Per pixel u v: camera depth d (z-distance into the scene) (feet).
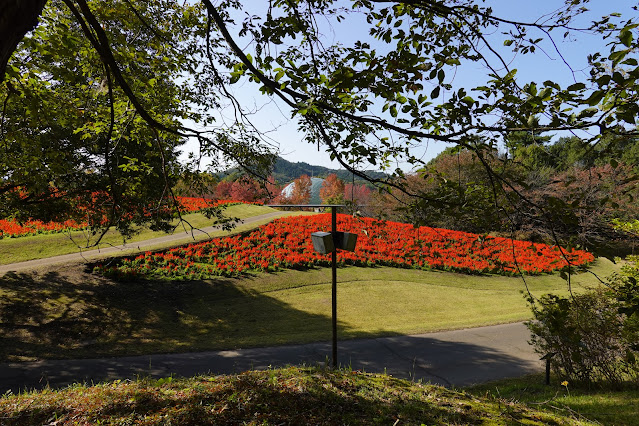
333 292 24.09
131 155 27.45
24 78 13.15
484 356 31.96
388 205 71.51
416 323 42.68
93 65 13.10
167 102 17.89
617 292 10.27
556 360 25.34
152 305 42.34
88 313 38.40
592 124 6.68
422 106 8.46
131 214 31.89
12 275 44.24
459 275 64.90
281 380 17.33
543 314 24.35
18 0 5.53
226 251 61.67
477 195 8.92
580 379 24.94
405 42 9.53
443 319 44.70
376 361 30.17
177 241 62.23
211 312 42.57
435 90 7.66
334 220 23.77
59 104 16.79
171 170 18.62
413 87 8.71
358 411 14.23
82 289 43.34
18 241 57.16
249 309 44.34
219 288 49.11
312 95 9.03
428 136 8.31
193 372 26.63
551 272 69.46
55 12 13.42
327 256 62.54
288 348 32.55
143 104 16.81
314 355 30.96
